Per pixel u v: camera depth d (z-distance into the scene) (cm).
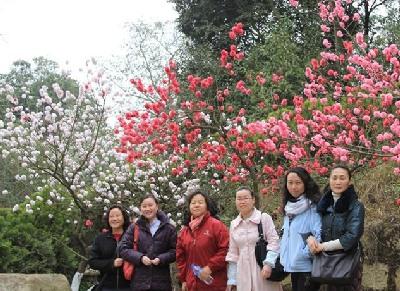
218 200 853
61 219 857
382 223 667
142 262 505
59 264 832
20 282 594
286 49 1270
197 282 498
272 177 760
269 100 1118
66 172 812
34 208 848
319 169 664
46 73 2545
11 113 787
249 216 492
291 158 653
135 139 720
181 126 737
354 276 408
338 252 414
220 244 497
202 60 1484
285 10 1584
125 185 844
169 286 518
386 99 594
